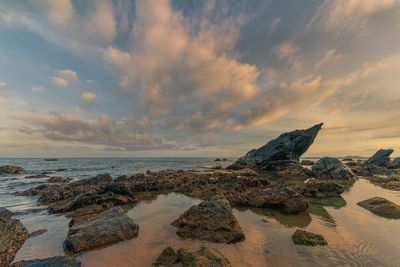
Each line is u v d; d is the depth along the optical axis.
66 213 17.70
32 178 44.06
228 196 20.03
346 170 38.50
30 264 8.65
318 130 54.19
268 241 11.21
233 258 9.44
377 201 17.69
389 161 62.34
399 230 12.61
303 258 9.39
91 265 9.02
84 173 53.75
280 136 55.06
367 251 9.98
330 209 17.31
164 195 24.47
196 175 37.09
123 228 11.95
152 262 9.24
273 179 36.47
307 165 76.38
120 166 83.69
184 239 11.54
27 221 15.48
